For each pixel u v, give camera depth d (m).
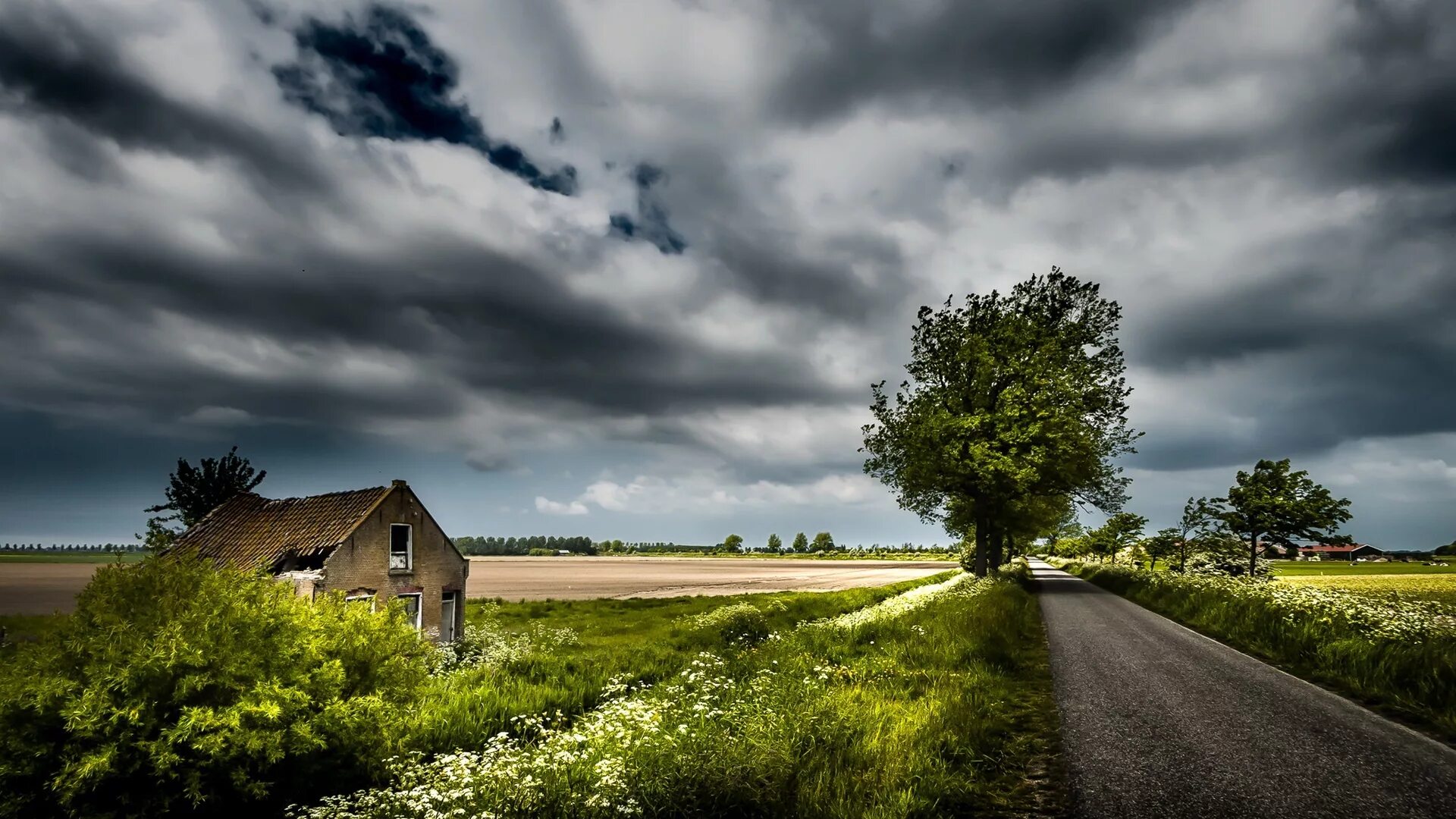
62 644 6.12
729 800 5.42
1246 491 29.80
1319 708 8.74
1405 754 6.83
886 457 35.06
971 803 5.84
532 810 5.46
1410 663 9.69
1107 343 32.69
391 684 7.86
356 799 6.22
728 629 21.48
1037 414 29.44
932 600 23.81
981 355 30.53
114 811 5.90
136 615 6.48
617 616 40.75
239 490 33.56
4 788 5.73
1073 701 9.30
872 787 5.89
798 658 12.89
